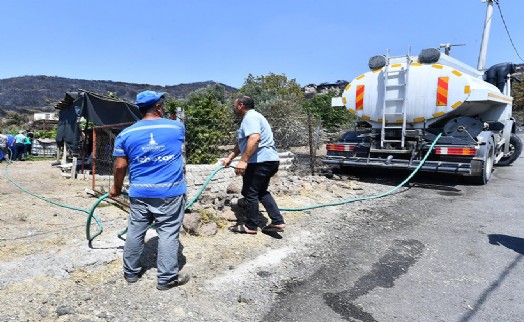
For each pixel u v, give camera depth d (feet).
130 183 10.30
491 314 9.67
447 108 24.00
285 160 29.96
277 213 14.47
